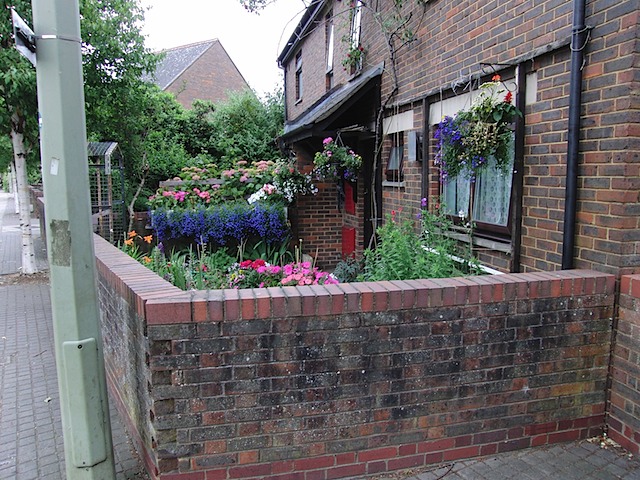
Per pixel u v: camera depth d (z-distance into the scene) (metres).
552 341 3.04
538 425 3.09
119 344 3.43
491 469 2.90
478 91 4.65
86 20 8.66
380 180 7.39
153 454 2.66
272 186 9.13
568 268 3.41
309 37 12.38
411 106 6.18
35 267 9.77
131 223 10.20
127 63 9.52
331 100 8.51
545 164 3.78
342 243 9.78
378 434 2.81
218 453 2.60
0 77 7.50
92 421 2.50
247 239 8.78
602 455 3.03
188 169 10.02
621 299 3.08
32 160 10.36
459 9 4.99
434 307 2.81
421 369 2.83
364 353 2.72
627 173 3.01
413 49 6.07
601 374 3.17
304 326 2.63
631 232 3.06
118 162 10.80
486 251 4.63
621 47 3.02
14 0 7.52
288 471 2.70
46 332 6.07
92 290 2.47
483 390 2.96
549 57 3.72
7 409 4.01
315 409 2.69
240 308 2.53
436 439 2.92
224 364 2.55
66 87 2.33
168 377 2.50
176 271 4.71
